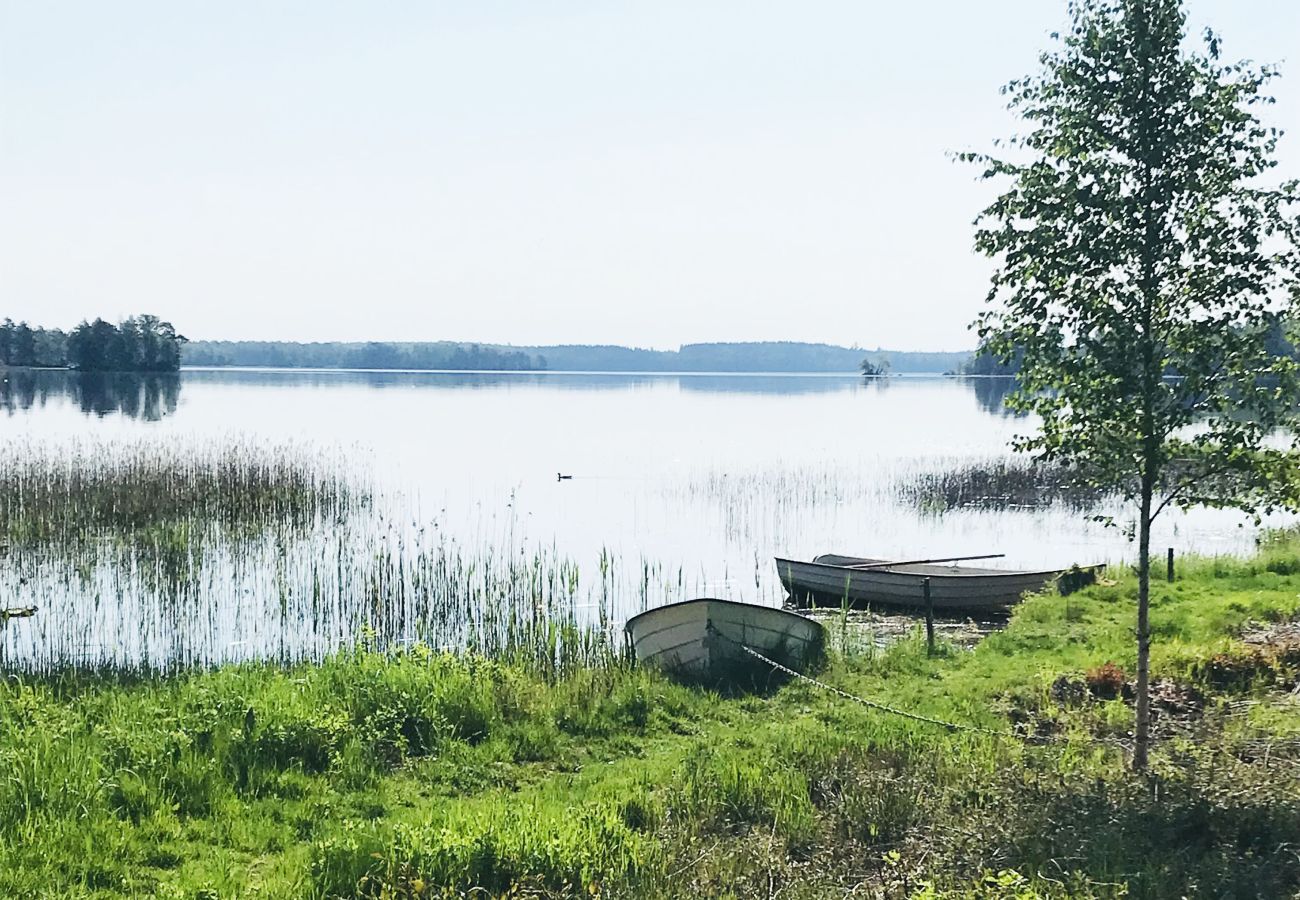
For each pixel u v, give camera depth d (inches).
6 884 324.8
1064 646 648.4
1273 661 544.7
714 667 625.9
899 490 1612.9
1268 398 359.6
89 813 377.4
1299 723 451.8
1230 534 1284.4
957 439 2635.3
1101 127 370.9
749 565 1085.1
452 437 2615.7
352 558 1039.0
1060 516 1430.9
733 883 335.9
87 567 975.0
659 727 535.2
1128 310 370.0
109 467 1419.8
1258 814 336.5
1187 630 646.5
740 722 539.5
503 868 346.6
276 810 402.9
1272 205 358.9
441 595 864.3
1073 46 377.1
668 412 3983.8
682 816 395.5
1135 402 365.7
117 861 351.6
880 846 364.2
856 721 518.3
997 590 865.5
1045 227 375.9
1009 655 645.9
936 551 1182.3
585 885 336.8
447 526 1282.0
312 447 2089.1
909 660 647.8
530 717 530.0
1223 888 299.1
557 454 2203.5
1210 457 364.8
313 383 6643.7
